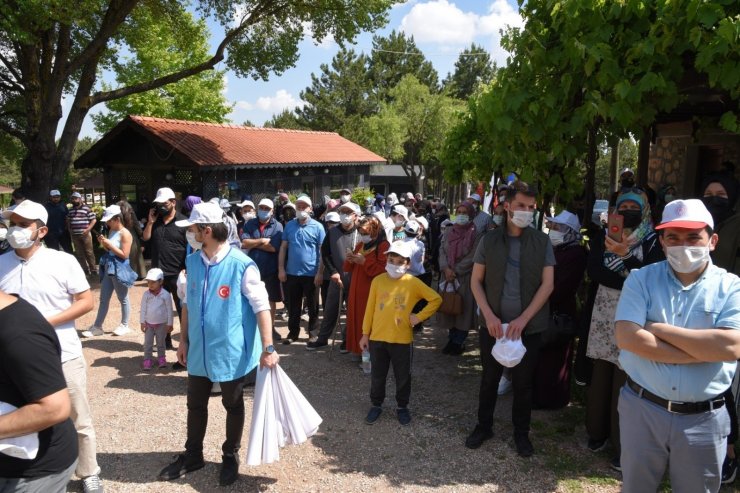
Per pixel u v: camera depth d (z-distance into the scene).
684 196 9.77
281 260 7.02
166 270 6.36
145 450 4.32
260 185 17.98
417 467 4.04
